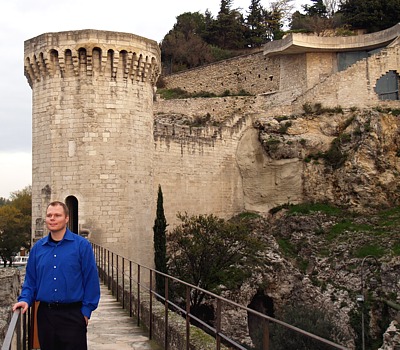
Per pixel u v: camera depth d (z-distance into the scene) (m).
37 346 10.12
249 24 93.56
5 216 73.31
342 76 51.09
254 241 36.50
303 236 44.56
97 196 28.31
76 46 28.03
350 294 37.06
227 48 91.56
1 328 11.23
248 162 49.75
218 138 46.81
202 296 34.53
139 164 29.88
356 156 46.88
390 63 51.06
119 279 20.61
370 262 38.28
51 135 28.75
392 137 47.81
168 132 42.03
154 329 13.37
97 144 28.41
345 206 46.69
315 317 32.91
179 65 88.00
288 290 40.09
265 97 60.59
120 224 28.72
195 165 44.00
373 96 50.62
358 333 34.59
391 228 41.84
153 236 32.03
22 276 20.06
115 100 28.86
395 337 30.81
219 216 46.56
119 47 28.53
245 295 37.41
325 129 50.25
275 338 19.86
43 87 29.20
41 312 8.09
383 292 36.09
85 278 8.21
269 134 49.97
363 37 56.94
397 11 67.06
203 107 60.84
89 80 28.42
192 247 34.56
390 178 46.47
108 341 13.09
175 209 41.59
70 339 8.02
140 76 29.91
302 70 58.84
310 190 48.72
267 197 49.62
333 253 41.16
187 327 10.66
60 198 28.47
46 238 8.26
